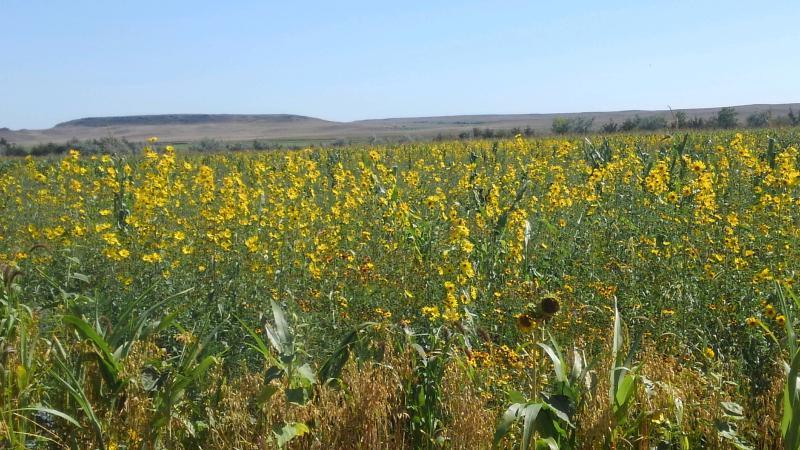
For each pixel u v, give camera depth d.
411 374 4.50
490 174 16.03
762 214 7.61
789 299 5.71
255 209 9.79
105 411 4.48
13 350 4.55
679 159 13.59
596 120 120.31
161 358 5.32
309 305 6.31
